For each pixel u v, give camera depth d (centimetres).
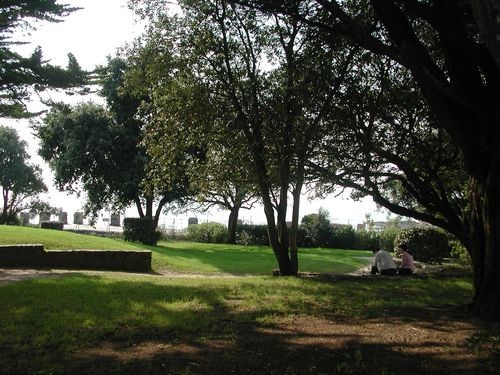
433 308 842
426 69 773
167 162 1498
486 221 734
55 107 1930
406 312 801
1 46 1636
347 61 1266
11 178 4688
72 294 875
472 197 779
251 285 1120
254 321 700
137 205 3181
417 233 2281
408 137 1288
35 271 1318
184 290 986
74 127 2912
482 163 746
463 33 714
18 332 593
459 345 567
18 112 1878
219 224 3972
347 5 1154
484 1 350
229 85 1387
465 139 770
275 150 1358
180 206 4191
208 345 560
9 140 4747
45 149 3080
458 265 2062
